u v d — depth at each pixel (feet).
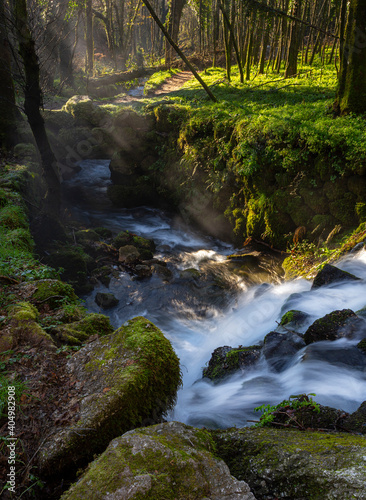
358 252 25.08
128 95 80.18
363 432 9.61
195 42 149.59
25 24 28.37
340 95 34.73
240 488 7.57
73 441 9.44
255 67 79.25
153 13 46.47
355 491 6.86
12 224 25.48
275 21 66.59
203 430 9.71
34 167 39.19
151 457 7.98
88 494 7.38
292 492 7.45
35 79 29.45
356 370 13.75
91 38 98.73
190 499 7.33
